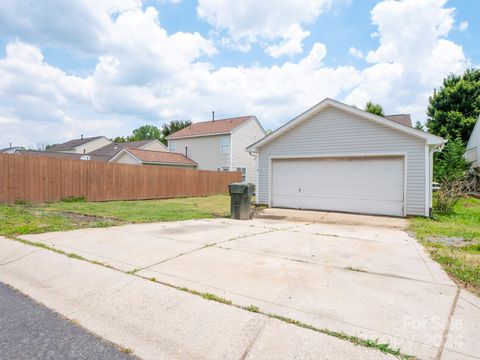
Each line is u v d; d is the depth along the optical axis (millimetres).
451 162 17422
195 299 2957
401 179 10109
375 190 10539
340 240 5844
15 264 4250
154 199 16031
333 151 11297
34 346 2320
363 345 2193
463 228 7371
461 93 24406
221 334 2404
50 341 2398
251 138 26641
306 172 11938
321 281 3480
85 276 3656
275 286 3309
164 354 2234
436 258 4473
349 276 3666
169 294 3076
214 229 6809
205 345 2299
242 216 8883
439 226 7715
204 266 3998
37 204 11297
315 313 2680
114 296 3143
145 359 2178
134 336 2484
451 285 3383
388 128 10258
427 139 9555
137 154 22438
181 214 9359
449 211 10305
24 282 3693
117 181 14523
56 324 2682
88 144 38562
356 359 2049
